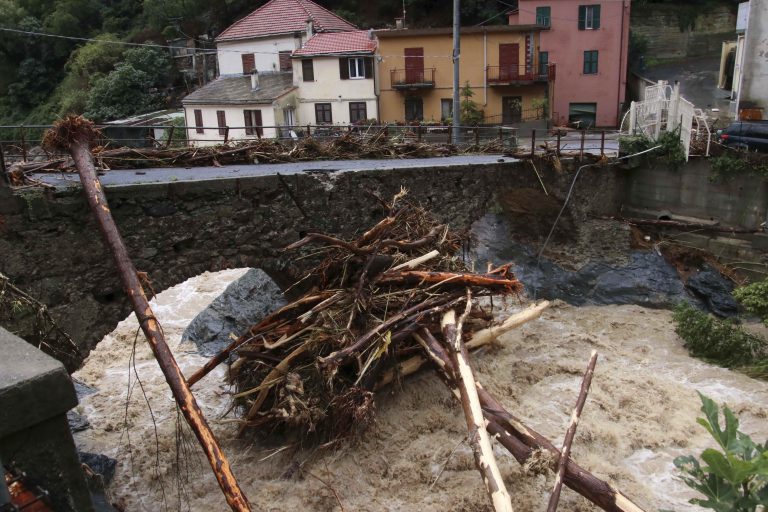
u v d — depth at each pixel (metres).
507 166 16.02
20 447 3.56
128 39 38.59
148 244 10.09
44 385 3.50
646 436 12.02
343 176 12.27
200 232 10.61
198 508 10.49
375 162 15.17
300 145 15.55
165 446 12.12
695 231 18.39
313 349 11.09
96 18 40.75
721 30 36.41
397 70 30.36
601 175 18.73
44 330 8.75
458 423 12.35
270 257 11.59
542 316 17.73
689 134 17.69
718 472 5.23
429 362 12.36
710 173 17.91
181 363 15.73
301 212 11.74
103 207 8.03
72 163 11.63
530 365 14.70
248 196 11.03
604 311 17.94
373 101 30.55
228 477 5.40
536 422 12.48
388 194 13.27
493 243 19.12
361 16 39.53
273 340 11.66
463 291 12.36
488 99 30.66
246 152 14.33
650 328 16.84
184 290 20.70
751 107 20.14
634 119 19.94
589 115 32.53
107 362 15.71
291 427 11.51
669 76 33.94
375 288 12.02
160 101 34.88
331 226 12.22
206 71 35.88
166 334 17.56
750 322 16.97
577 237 19.02
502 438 9.05
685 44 36.62
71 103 33.97
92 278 9.53
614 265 18.64
